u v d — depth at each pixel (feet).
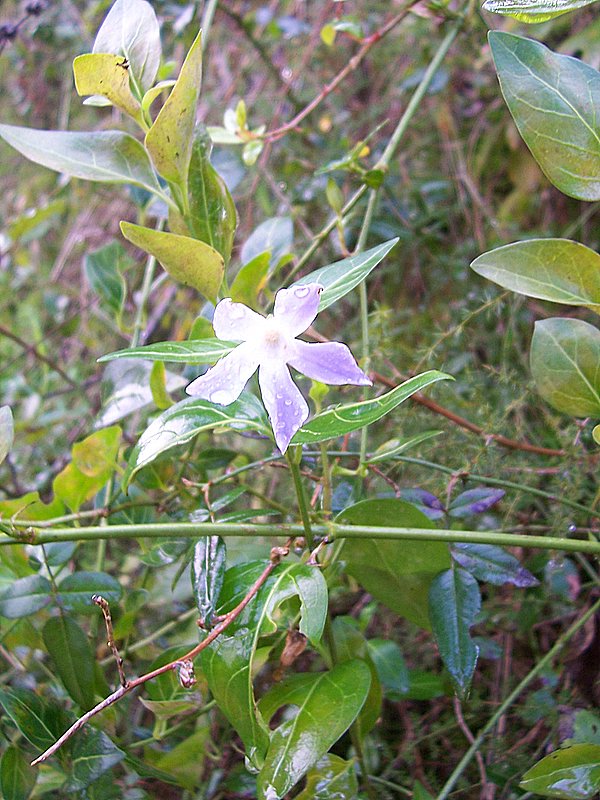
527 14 0.63
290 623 0.74
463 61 1.39
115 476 0.93
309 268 1.33
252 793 0.81
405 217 1.32
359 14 1.47
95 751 0.73
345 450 0.93
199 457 0.92
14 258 1.79
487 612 0.95
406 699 0.91
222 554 0.70
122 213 1.66
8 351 1.67
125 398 0.91
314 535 0.71
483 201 1.39
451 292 1.31
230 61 1.65
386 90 1.52
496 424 0.93
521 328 1.23
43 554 0.79
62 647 0.77
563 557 0.86
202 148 0.76
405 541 0.74
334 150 1.39
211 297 0.72
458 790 0.81
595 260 0.66
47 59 1.82
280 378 0.59
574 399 0.76
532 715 0.85
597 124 0.66
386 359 1.01
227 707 0.64
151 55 0.76
